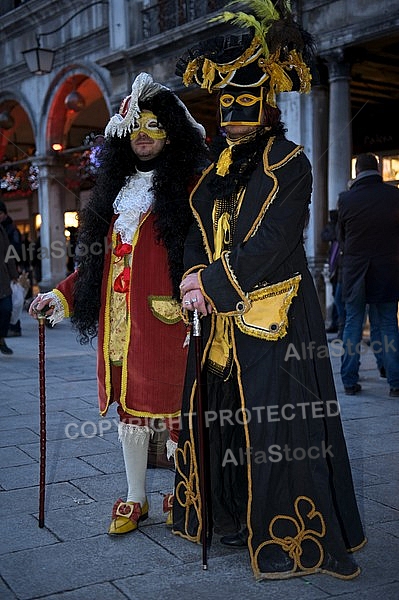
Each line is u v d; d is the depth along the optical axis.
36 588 2.62
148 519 3.29
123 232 3.18
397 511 3.30
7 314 8.52
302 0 9.50
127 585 2.64
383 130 11.58
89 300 3.27
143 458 3.22
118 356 3.19
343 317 7.97
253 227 2.71
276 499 2.71
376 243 5.75
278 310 2.72
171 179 3.12
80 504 3.48
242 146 2.85
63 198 16.20
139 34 12.88
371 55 9.80
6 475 3.93
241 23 2.88
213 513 3.01
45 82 15.91
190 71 2.95
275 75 2.82
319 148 10.03
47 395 6.10
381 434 4.64
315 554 2.71
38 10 15.54
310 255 10.25
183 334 3.14
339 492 2.76
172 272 3.08
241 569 2.77
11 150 19.72
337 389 6.15
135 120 3.17
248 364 2.74
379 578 2.67
